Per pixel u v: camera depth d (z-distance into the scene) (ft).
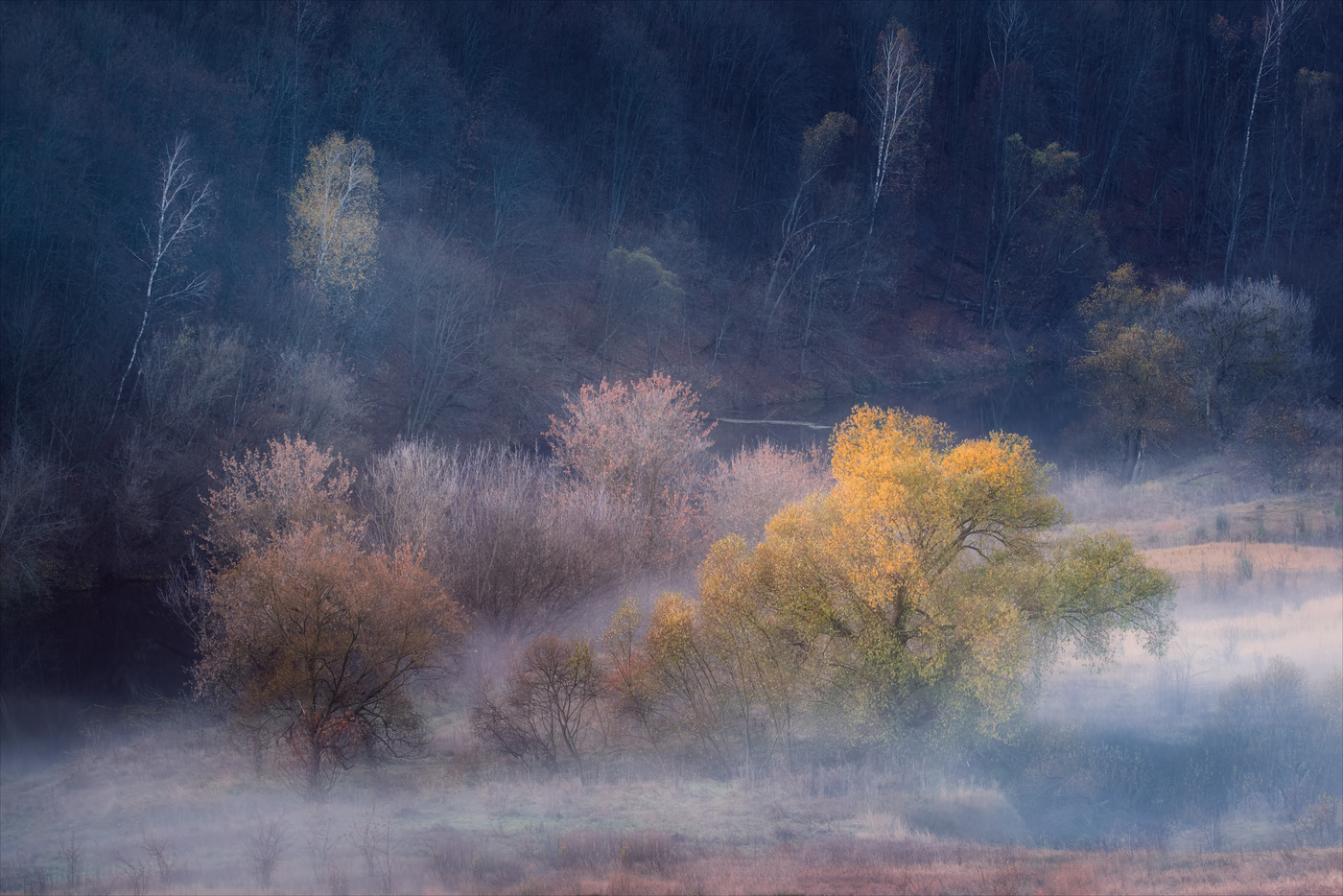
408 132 238.68
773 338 277.64
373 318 180.75
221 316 166.61
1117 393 176.45
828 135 295.89
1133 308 219.82
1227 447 166.09
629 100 293.23
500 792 64.80
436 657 86.33
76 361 143.64
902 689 65.31
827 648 69.15
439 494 106.32
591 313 254.88
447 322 191.72
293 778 70.74
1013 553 67.67
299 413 145.07
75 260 154.40
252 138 204.03
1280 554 108.17
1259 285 183.21
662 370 248.32
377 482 112.37
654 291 246.88
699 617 75.46
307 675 76.95
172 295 151.84
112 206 169.68
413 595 80.23
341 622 78.89
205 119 192.54
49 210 152.05
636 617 78.02
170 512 133.39
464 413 194.49
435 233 216.13
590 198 293.84
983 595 63.93
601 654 90.33
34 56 163.43
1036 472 67.31
